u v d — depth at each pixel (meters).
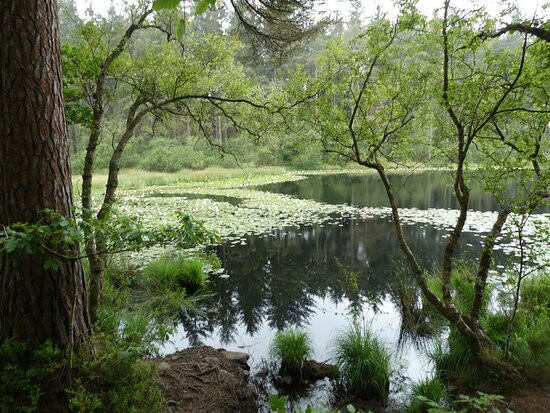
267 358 3.90
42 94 2.22
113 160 3.91
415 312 4.74
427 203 14.16
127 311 4.51
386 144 3.44
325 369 3.61
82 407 2.02
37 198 2.19
